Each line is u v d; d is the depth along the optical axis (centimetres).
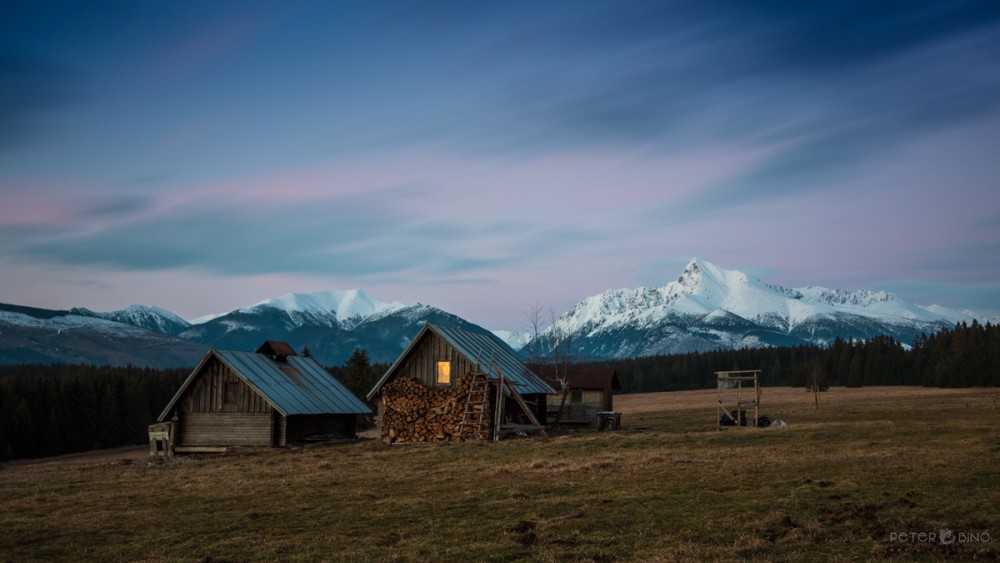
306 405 5628
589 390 7119
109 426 11762
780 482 2619
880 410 7206
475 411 5109
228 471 3844
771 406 9800
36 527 2494
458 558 1836
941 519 1989
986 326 18838
